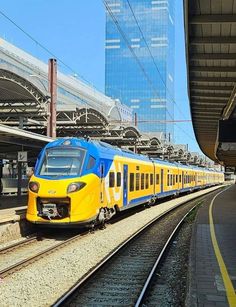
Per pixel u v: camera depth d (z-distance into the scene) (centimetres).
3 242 1491
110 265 1179
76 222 1582
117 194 2017
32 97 2702
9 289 899
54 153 1703
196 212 2611
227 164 8431
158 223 2223
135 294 884
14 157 3381
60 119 3197
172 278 1040
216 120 3003
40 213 1608
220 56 1507
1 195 3331
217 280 841
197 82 1897
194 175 5478
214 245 1290
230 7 1133
